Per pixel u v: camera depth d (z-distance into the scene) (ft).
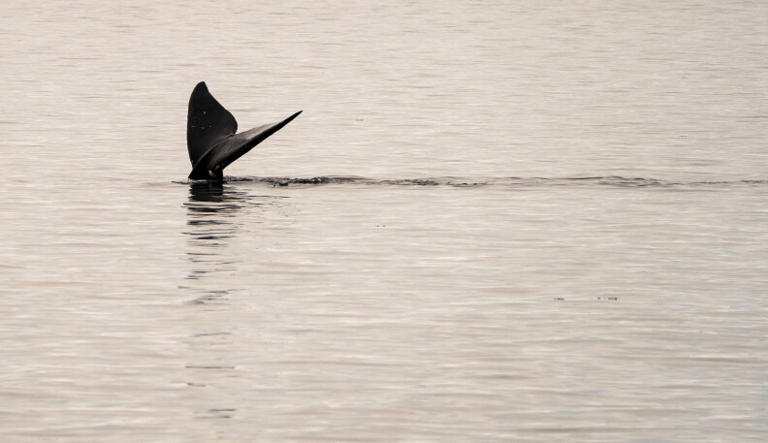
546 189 282.77
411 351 168.35
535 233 239.50
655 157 327.26
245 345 170.50
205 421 143.02
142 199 268.82
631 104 433.89
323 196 273.13
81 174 299.79
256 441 137.39
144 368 160.86
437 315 185.57
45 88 470.80
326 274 208.74
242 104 437.58
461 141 355.15
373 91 468.34
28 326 178.91
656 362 164.76
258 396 150.92
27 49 596.29
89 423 142.20
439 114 410.31
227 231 238.68
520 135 366.43
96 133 367.45
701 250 226.58
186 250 224.12
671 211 258.98
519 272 211.20
